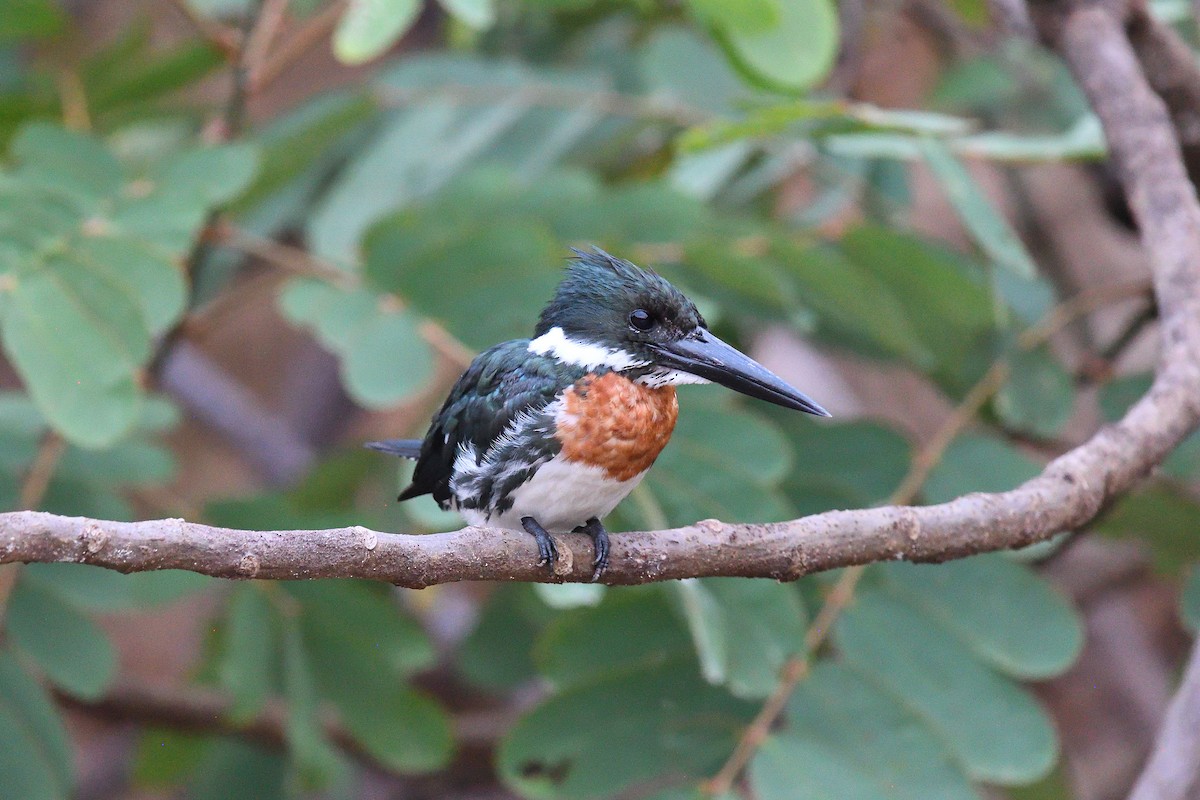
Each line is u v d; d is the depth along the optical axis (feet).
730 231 35.27
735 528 22.08
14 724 31.12
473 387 27.27
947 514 22.31
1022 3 33.42
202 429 67.10
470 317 32.04
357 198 40.24
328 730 43.47
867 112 31.73
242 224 43.01
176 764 46.37
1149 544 37.96
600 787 28.96
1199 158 34.65
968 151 33.45
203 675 42.45
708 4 30.12
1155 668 49.96
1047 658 29.94
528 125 42.29
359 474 42.75
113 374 27.86
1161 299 26.94
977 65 44.88
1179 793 25.64
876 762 28.68
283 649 35.70
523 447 25.72
